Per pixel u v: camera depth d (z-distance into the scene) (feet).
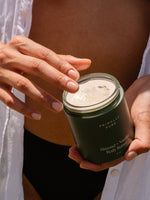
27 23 2.95
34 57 2.31
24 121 3.30
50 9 3.02
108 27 3.01
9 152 3.23
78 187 3.53
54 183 3.54
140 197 3.15
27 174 3.55
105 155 2.17
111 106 1.98
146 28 3.05
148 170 3.07
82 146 2.18
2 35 3.25
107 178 3.08
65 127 3.20
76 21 3.01
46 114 3.18
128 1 2.99
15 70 2.39
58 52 3.10
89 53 3.05
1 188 3.37
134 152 2.21
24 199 3.63
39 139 3.34
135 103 2.50
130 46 3.05
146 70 2.95
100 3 2.98
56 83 2.11
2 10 3.14
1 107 3.23
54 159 3.41
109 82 2.22
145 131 2.29
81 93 2.18
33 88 2.26
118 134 2.10
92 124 2.00
